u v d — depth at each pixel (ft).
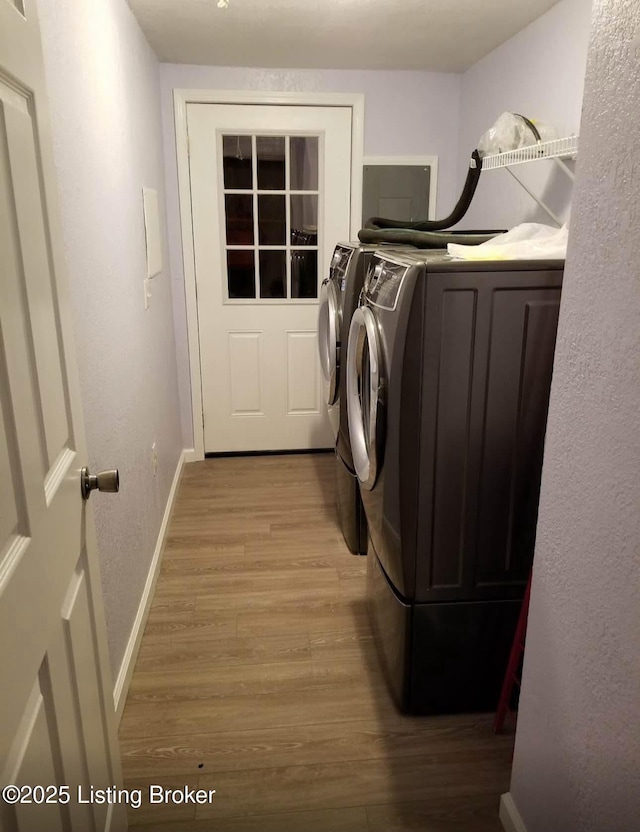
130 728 5.79
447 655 5.82
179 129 10.81
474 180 8.21
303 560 8.70
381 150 11.41
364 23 8.48
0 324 2.60
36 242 3.11
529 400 5.32
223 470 11.95
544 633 4.09
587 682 3.59
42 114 3.28
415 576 5.59
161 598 7.81
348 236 11.74
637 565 3.06
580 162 3.39
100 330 5.85
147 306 8.61
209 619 7.38
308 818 4.93
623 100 2.99
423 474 5.35
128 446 6.93
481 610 5.75
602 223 3.22
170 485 10.34
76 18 5.36
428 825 4.87
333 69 10.91
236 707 6.04
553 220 7.69
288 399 12.51
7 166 2.74
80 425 3.87
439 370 5.16
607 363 3.23
